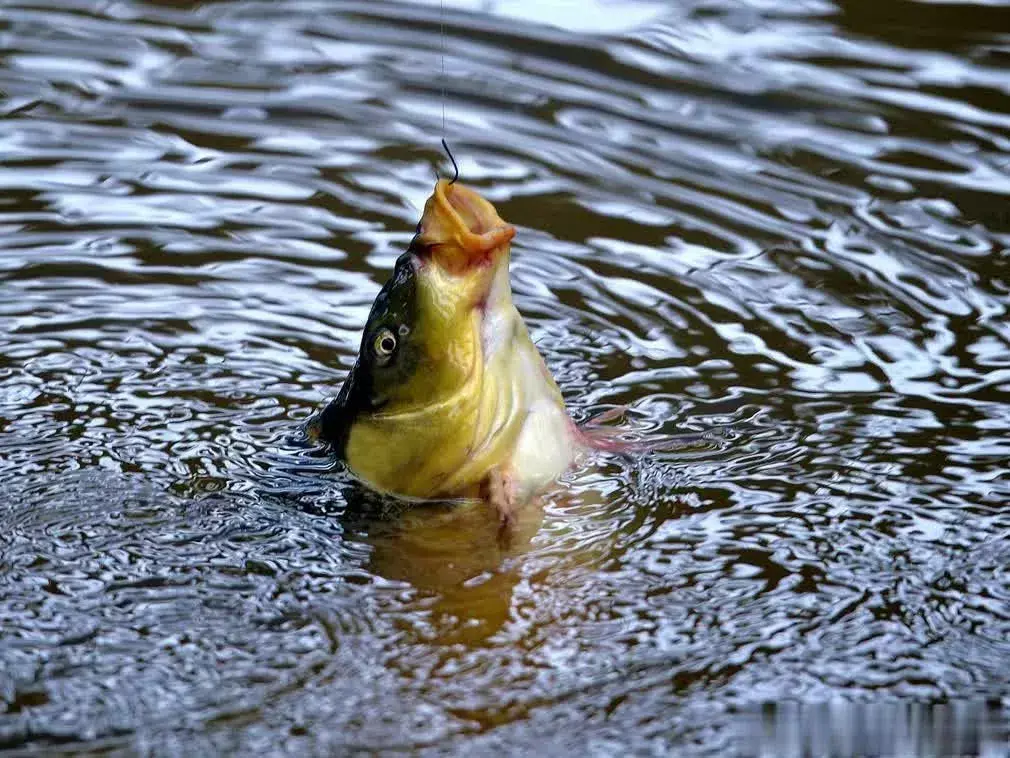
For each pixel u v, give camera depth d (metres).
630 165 14.55
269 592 8.49
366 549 8.98
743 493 9.62
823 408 10.79
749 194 14.03
